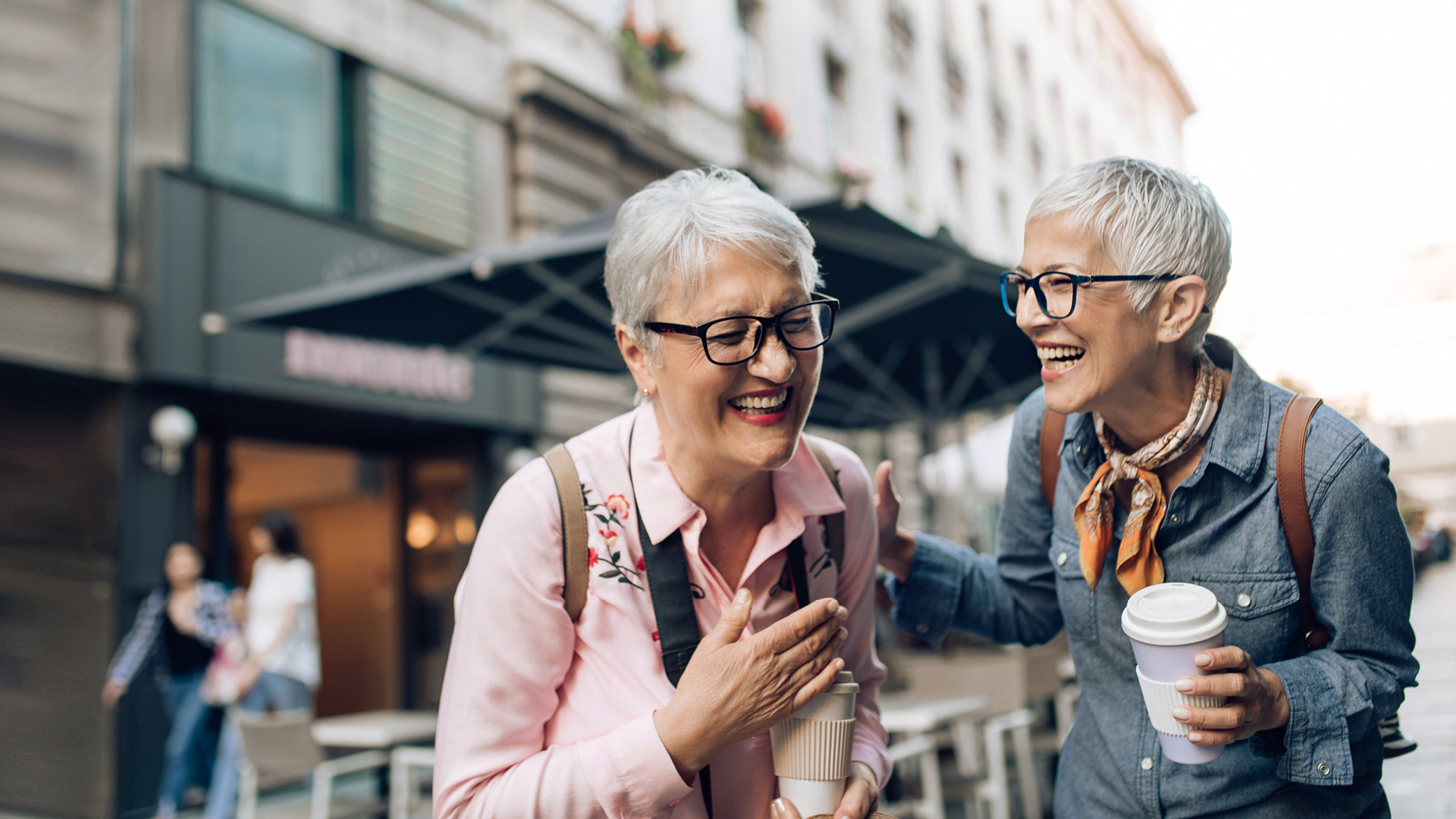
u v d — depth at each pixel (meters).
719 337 1.06
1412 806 3.63
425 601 7.84
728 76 10.35
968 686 3.90
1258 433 1.26
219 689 5.01
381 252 6.92
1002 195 15.95
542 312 4.82
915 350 6.04
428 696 7.71
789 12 11.38
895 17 13.68
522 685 1.12
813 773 1.10
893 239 4.14
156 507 5.68
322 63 6.83
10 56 5.38
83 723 5.34
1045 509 1.55
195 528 5.94
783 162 10.91
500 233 7.85
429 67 7.43
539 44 8.20
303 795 5.46
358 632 7.92
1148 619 1.10
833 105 12.45
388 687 7.82
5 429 5.29
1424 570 14.26
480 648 1.13
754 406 1.11
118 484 5.52
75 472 5.50
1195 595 1.12
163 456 5.75
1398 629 1.23
